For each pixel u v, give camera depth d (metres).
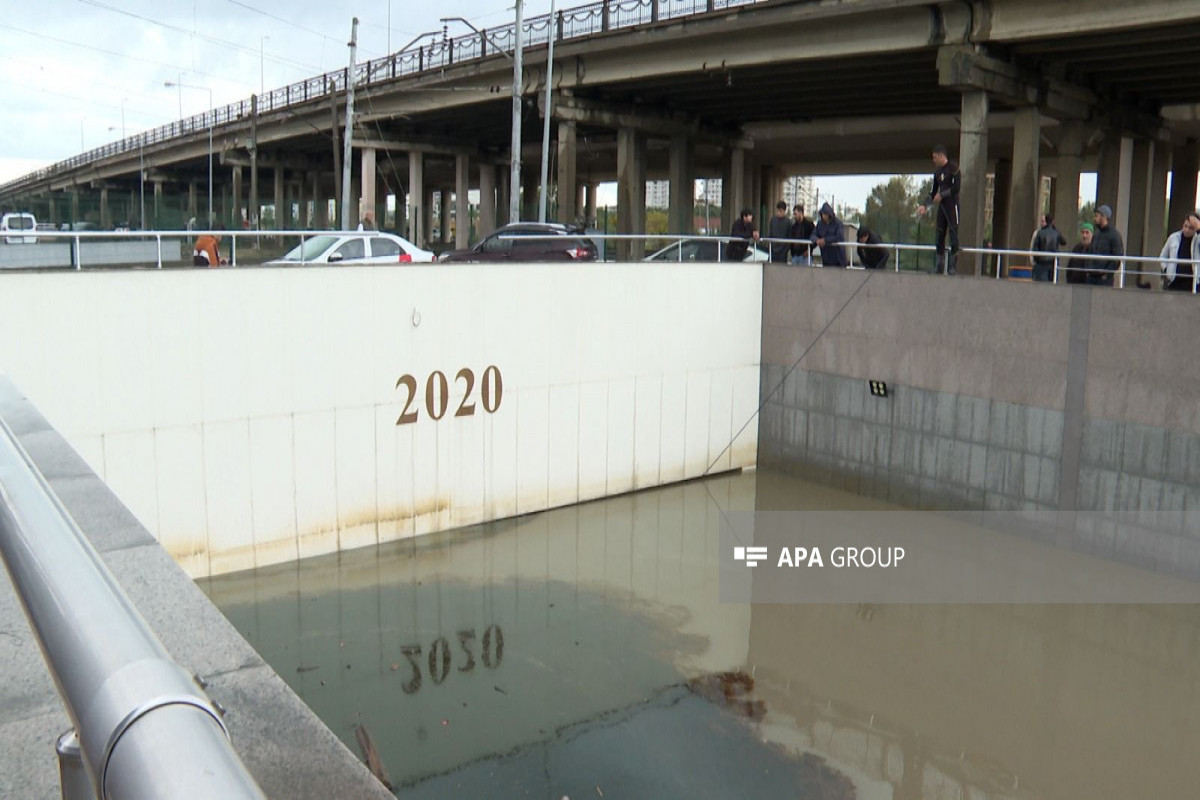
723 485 21.08
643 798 10.81
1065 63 28.36
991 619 15.23
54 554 1.22
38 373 13.15
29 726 2.26
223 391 14.75
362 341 16.09
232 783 0.86
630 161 40.00
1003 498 17.97
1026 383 17.44
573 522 18.77
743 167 47.62
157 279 14.00
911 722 12.61
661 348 20.20
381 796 1.72
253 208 51.19
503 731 12.05
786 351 21.42
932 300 18.73
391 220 91.62
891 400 19.58
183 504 14.55
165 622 2.21
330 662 13.44
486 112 44.25
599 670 13.68
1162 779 11.43
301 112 52.22
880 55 28.27
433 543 17.27
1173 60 27.47
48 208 84.00
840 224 21.92
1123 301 16.03
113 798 0.88
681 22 31.70
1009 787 11.27
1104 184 32.72
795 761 11.71
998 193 50.69
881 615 15.48
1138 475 16.03
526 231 24.70
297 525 15.73
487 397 17.73
